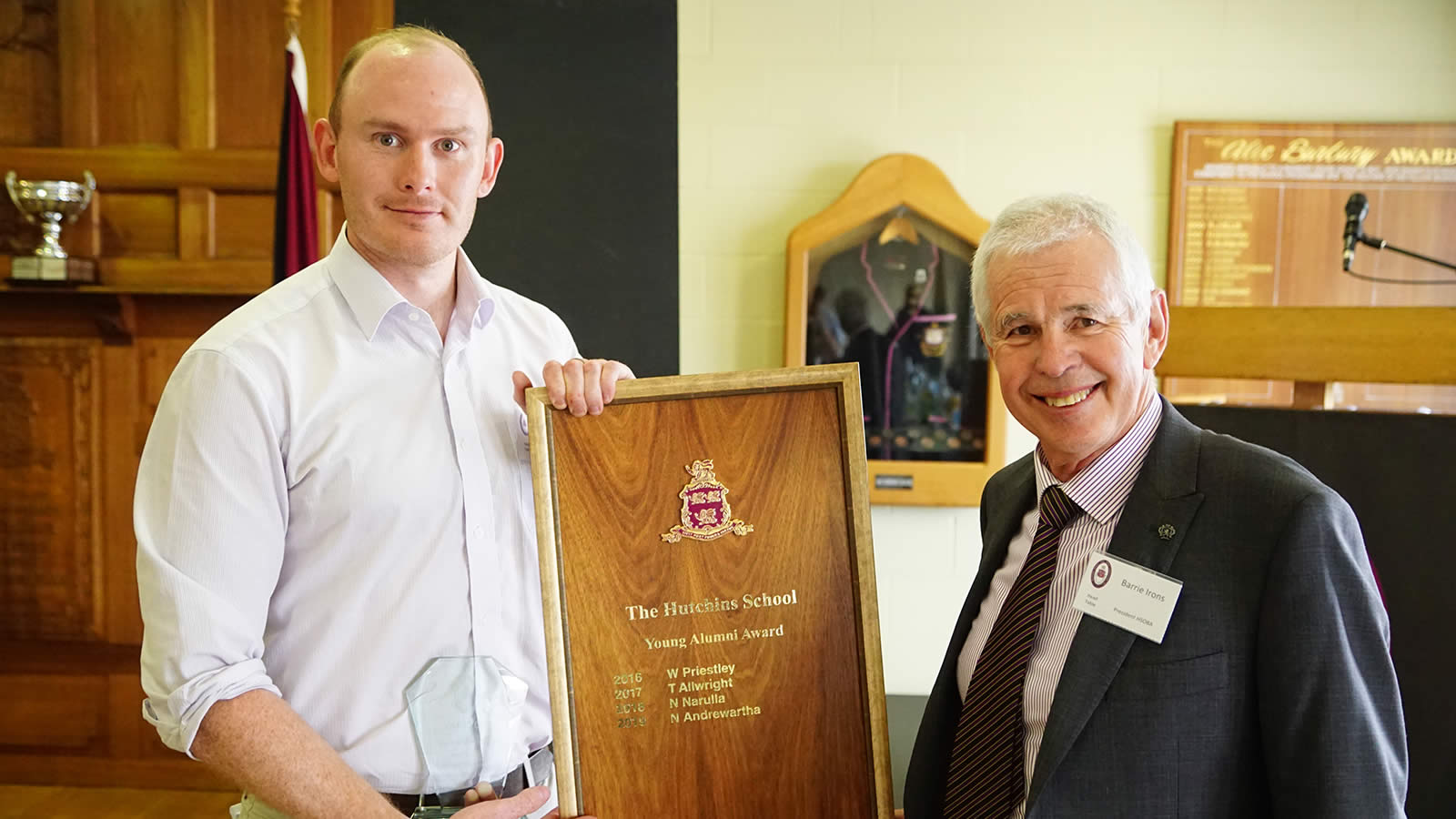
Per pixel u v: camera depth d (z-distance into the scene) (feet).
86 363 10.80
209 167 10.59
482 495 4.63
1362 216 9.86
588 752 4.23
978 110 10.37
